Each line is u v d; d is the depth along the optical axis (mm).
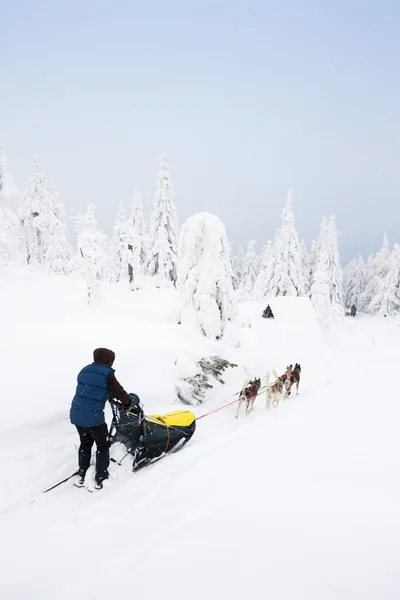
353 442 4781
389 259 49500
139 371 8125
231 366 11297
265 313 24938
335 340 26859
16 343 8648
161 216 32094
